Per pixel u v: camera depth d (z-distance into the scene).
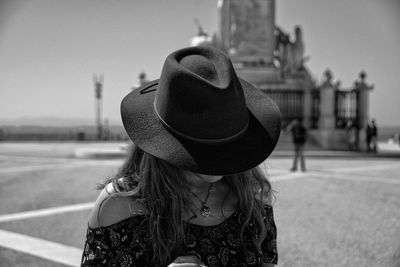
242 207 1.65
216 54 1.54
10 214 7.78
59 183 11.91
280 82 28.11
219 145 1.48
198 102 1.43
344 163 18.12
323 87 25.39
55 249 5.52
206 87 1.42
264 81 27.81
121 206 1.54
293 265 4.89
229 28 28.19
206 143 1.46
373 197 9.26
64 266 4.88
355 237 6.04
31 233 6.36
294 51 30.78
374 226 6.66
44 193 10.19
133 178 1.61
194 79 1.42
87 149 24.69
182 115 1.45
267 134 1.56
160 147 1.48
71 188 10.96
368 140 23.69
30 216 7.58
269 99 1.67
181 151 1.46
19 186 11.41
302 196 9.38
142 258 1.52
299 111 26.22
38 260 5.08
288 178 12.57
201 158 1.45
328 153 22.39
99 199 1.57
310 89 26.16
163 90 1.49
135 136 1.54
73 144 36.44
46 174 14.11
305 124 26.08
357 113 25.94
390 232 6.29
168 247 1.52
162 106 1.49
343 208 8.05
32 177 13.34
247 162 1.49
